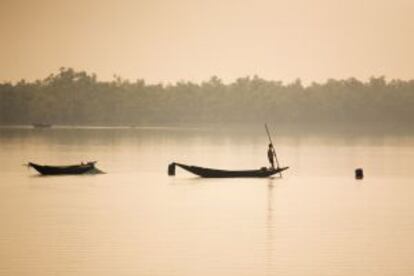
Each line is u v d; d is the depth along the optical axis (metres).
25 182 125.06
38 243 73.50
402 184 127.12
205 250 70.69
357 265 66.00
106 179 131.25
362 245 73.38
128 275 62.53
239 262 66.56
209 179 131.50
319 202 102.31
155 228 81.44
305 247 72.25
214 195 108.81
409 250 71.38
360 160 187.75
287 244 73.56
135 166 161.62
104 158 189.00
